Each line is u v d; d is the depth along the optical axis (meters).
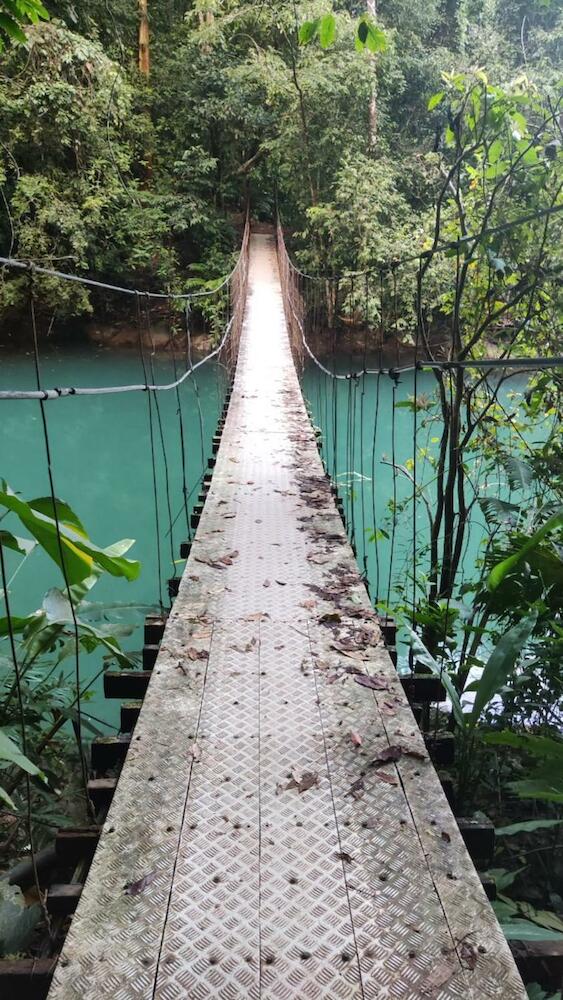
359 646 1.55
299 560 2.04
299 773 1.13
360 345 9.99
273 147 10.50
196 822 1.03
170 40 11.76
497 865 1.72
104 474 6.95
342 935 0.85
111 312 10.35
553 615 1.99
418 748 1.20
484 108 2.54
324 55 9.93
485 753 1.99
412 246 7.18
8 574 4.75
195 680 1.41
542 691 2.01
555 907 1.59
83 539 1.56
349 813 1.05
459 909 0.88
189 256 11.55
